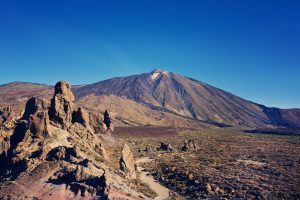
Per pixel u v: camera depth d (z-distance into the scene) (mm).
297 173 96625
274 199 74250
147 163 113812
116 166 84438
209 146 158375
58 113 87125
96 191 62938
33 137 78875
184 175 92938
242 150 144000
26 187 65500
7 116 93062
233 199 73938
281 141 183375
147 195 73250
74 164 70688
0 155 78188
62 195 62781
